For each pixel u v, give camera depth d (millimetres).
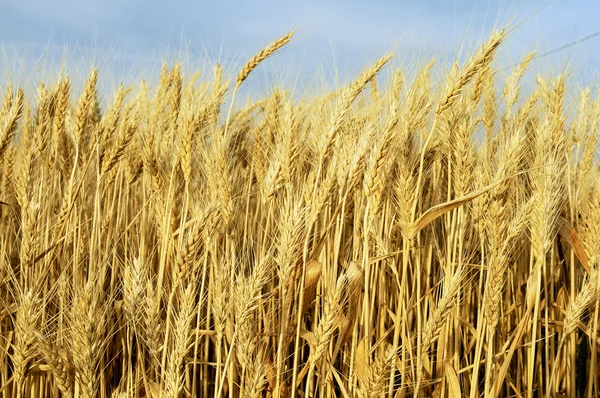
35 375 1526
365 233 1445
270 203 1576
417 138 1623
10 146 1690
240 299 1377
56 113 1630
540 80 1703
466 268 1616
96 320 1348
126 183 1793
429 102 1552
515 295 1721
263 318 1566
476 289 1679
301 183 1661
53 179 1678
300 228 1408
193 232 1421
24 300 1387
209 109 1543
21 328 1381
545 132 1564
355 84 1501
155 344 1400
